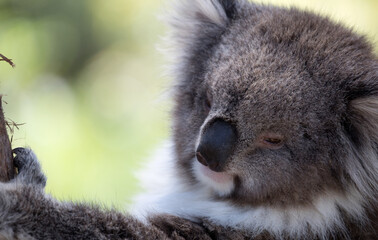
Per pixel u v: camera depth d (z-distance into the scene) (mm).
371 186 10477
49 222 9578
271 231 10742
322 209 10500
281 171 10344
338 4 20594
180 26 12844
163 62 13359
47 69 22062
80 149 19328
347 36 11219
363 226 10602
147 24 23641
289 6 13297
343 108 10359
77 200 10094
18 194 9438
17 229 9383
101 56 23438
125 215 10195
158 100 13297
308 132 10211
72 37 22812
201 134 10344
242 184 10703
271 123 10086
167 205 11859
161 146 13445
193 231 10719
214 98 10461
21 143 19109
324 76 10398
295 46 10711
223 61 10906
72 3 22844
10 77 20953
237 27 11773
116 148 19969
